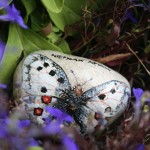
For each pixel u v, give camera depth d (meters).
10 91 0.50
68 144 0.42
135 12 0.54
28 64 0.49
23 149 0.42
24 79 0.49
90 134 0.50
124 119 0.50
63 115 0.46
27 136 0.42
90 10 0.53
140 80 0.55
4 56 0.50
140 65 0.55
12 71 0.50
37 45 0.52
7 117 0.45
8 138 0.42
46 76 0.49
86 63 0.50
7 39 0.51
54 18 0.52
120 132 0.46
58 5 0.51
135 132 0.45
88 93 0.49
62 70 0.49
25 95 0.49
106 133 0.50
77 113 0.49
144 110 0.47
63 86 0.49
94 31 0.52
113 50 0.54
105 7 0.53
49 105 0.49
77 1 0.53
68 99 0.49
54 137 0.45
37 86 0.49
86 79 0.49
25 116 0.49
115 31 0.51
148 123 0.46
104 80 0.50
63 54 0.50
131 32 0.54
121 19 0.53
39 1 0.52
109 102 0.49
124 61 0.54
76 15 0.53
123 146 0.45
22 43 0.51
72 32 0.53
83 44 0.53
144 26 0.54
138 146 0.46
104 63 0.53
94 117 0.49
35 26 0.52
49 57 0.50
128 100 0.50
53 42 0.52
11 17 0.45
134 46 0.55
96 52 0.54
